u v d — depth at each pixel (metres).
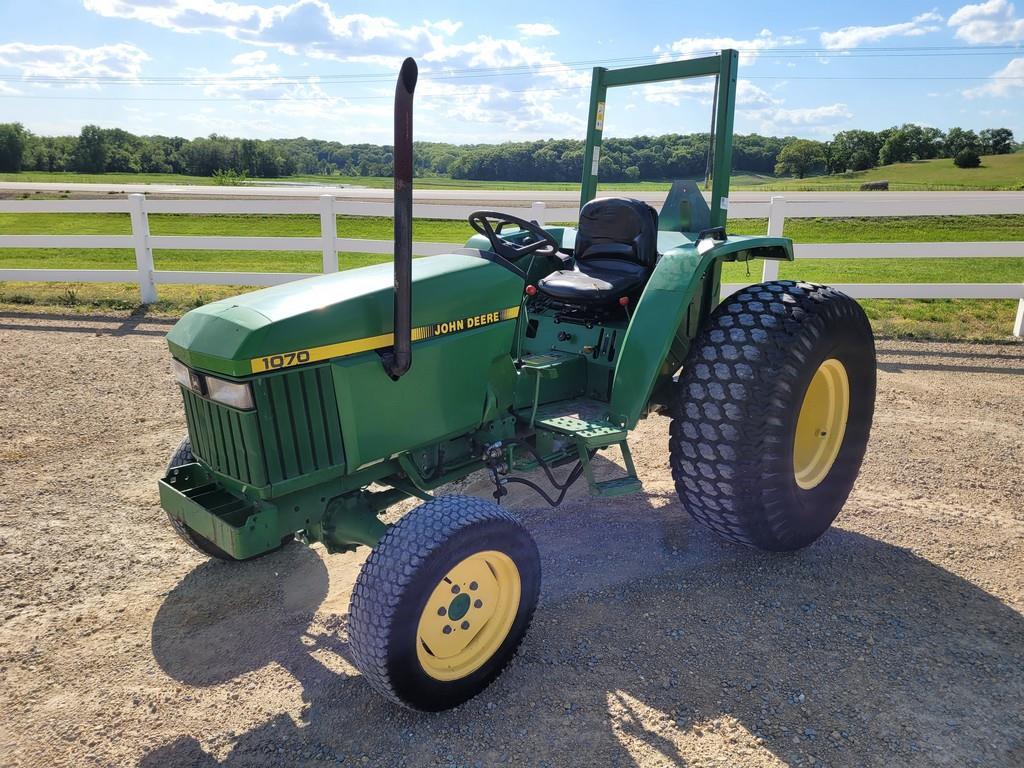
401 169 2.22
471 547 2.33
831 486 3.33
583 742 2.29
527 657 2.70
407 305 2.41
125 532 3.67
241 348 2.28
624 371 2.98
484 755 2.26
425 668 2.33
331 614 3.01
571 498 3.97
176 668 2.70
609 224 3.62
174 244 8.77
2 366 6.37
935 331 7.36
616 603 3.00
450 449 2.99
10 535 3.62
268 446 2.37
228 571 3.34
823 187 45.22
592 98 4.00
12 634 2.89
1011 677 2.54
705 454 2.86
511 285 2.96
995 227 18.53
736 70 3.42
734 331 2.87
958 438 4.68
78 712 2.48
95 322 8.01
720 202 3.58
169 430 4.96
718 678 2.55
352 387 2.49
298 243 8.66
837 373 3.27
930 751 2.22
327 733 2.38
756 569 3.22
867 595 3.02
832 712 2.38
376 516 2.78
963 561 3.26
